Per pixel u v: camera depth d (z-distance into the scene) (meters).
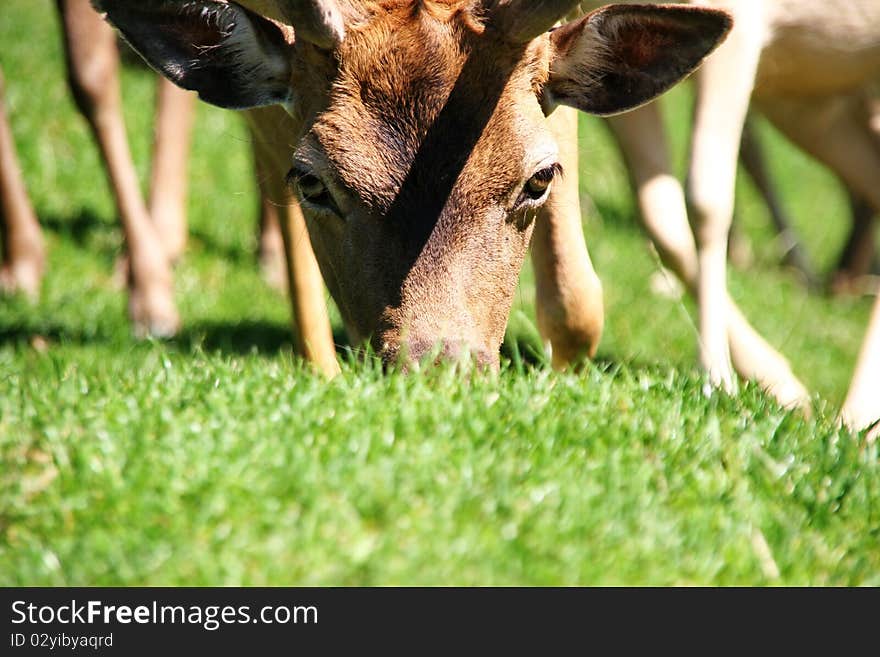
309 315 12.73
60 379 9.41
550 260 12.16
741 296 19.67
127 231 16.00
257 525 7.37
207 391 8.92
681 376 10.48
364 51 9.88
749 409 9.67
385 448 8.02
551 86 10.69
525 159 9.83
